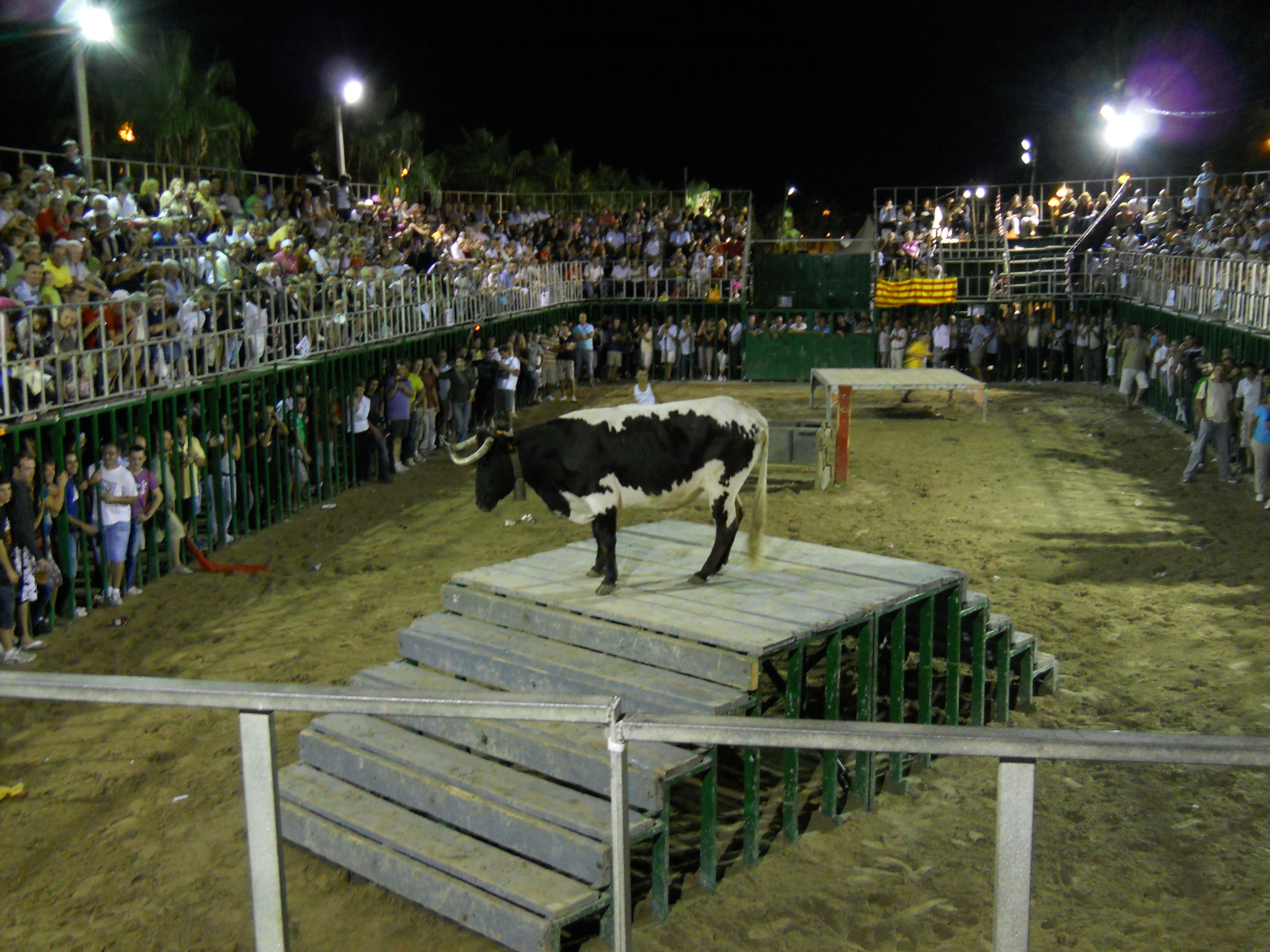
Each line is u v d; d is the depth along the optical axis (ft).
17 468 36.35
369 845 22.33
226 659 36.35
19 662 35.96
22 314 39.01
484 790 22.43
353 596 43.32
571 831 20.99
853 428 81.61
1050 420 83.71
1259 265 66.23
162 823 25.62
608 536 27.96
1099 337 102.73
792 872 23.44
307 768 25.73
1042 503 57.41
